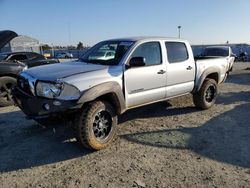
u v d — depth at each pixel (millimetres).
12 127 5484
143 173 3633
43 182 3449
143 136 4965
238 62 31562
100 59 5000
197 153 4266
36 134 5082
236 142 4723
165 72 5387
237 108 7059
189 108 6984
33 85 4141
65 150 4383
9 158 4113
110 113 4406
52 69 4453
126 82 4648
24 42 37719
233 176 3564
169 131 5242
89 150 4336
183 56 5945
